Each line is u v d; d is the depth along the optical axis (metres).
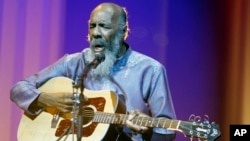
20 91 8.95
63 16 11.83
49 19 11.88
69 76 8.99
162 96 8.51
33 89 8.90
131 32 11.88
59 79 8.91
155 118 7.84
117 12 8.59
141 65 8.63
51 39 11.86
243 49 11.99
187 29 11.98
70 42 11.84
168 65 11.95
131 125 7.93
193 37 11.99
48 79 9.02
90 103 8.41
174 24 11.95
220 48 12.05
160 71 8.61
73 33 11.84
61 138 8.43
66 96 8.59
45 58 11.88
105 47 8.51
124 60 8.67
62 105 8.59
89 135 8.27
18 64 11.88
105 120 8.23
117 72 8.63
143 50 11.91
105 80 8.64
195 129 7.55
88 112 8.29
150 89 8.57
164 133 8.32
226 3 12.00
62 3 11.81
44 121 8.76
